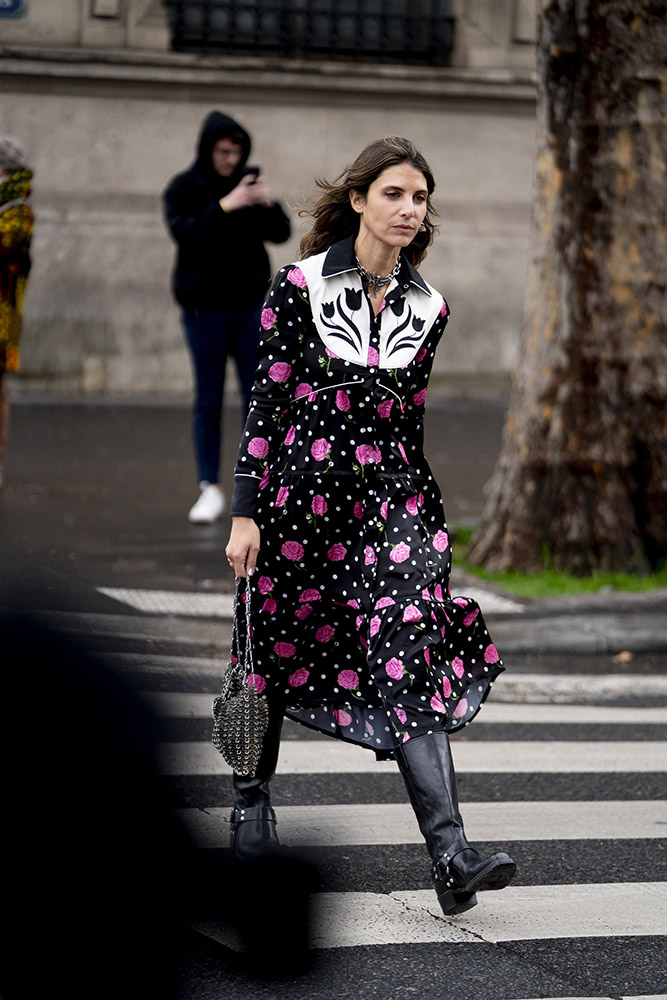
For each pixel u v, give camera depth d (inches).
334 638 351.6
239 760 342.0
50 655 161.6
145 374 1331.2
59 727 159.6
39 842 161.6
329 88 1352.1
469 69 1392.7
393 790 456.1
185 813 173.2
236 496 341.7
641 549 784.3
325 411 341.7
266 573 346.6
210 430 840.9
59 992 169.6
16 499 870.4
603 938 342.6
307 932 291.4
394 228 336.8
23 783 159.6
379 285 344.8
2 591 171.3
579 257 772.0
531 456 786.2
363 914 347.6
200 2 1333.7
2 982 170.6
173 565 738.2
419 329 348.8
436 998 302.5
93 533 794.8
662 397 779.4
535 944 336.5
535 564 783.7
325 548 344.2
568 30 752.3
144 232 1318.9
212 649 607.8
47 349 1304.1
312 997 296.5
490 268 1423.5
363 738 346.3
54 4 1282.0
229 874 229.0
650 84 753.6
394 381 344.2
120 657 169.6
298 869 281.6
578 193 767.7
